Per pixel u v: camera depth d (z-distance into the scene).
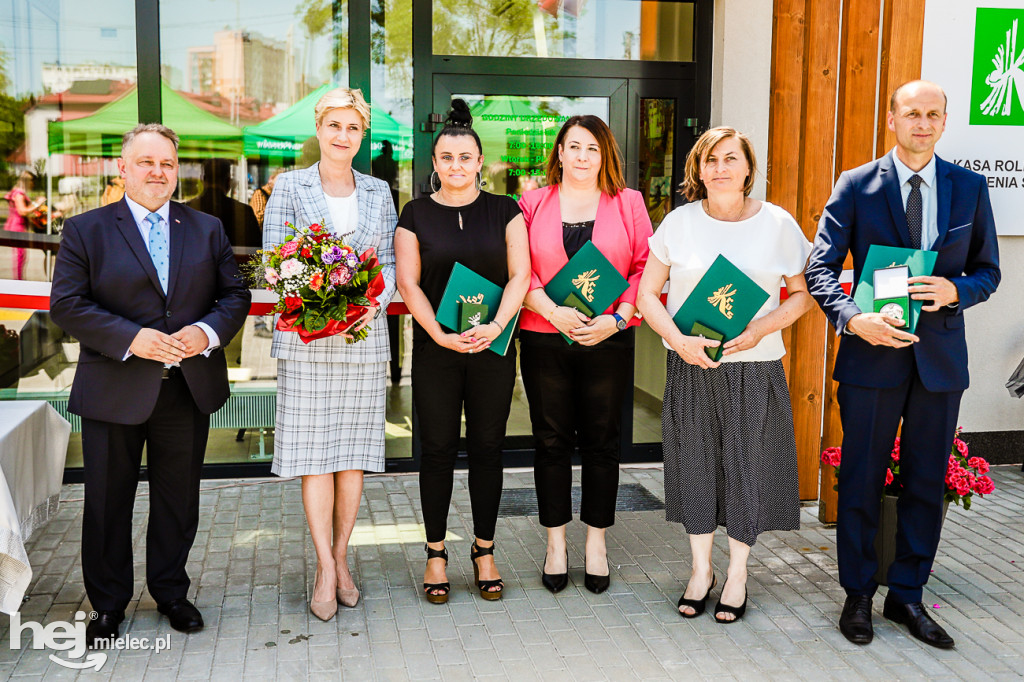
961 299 2.78
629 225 3.28
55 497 3.45
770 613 3.20
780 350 3.12
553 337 3.23
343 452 3.16
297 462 3.07
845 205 3.00
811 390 4.29
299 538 3.90
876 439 2.96
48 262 4.65
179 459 2.97
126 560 2.97
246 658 2.82
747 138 2.99
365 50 4.74
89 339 2.71
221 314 2.91
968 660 2.86
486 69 4.82
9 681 2.65
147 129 2.82
